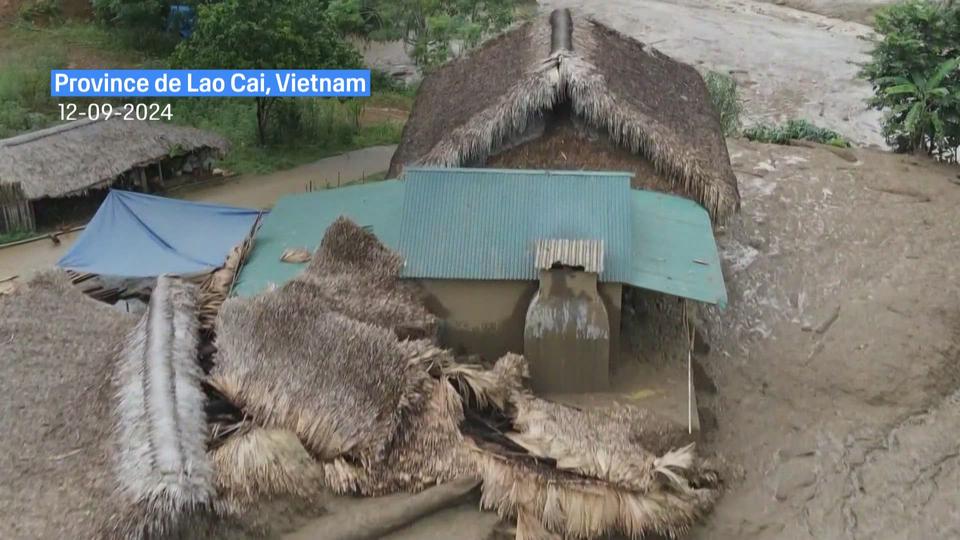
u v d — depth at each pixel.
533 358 11.80
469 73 18.08
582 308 11.62
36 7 34.28
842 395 14.10
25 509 8.78
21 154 20.33
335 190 15.52
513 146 15.27
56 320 11.83
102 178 20.67
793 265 17.34
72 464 9.27
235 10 24.59
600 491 9.67
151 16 33.16
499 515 9.63
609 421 10.98
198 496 8.41
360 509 9.39
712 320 15.57
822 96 32.94
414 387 10.20
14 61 29.77
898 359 14.77
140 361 10.30
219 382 10.16
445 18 30.73
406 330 11.34
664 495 9.91
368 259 12.12
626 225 12.20
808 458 12.81
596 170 14.83
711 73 26.44
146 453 8.79
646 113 15.19
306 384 10.09
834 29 41.19
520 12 36.44
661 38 39.62
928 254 17.84
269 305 11.02
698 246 12.89
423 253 12.05
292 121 26.58
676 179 14.62
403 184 15.19
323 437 9.72
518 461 9.98
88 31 33.59
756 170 21.27
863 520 11.84
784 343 15.21
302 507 9.23
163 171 22.75
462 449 9.98
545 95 14.91
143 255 15.73
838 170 21.50
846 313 15.92
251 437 9.37
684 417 11.48
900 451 13.08
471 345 12.25
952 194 20.41
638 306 13.55
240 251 13.69
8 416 10.08
